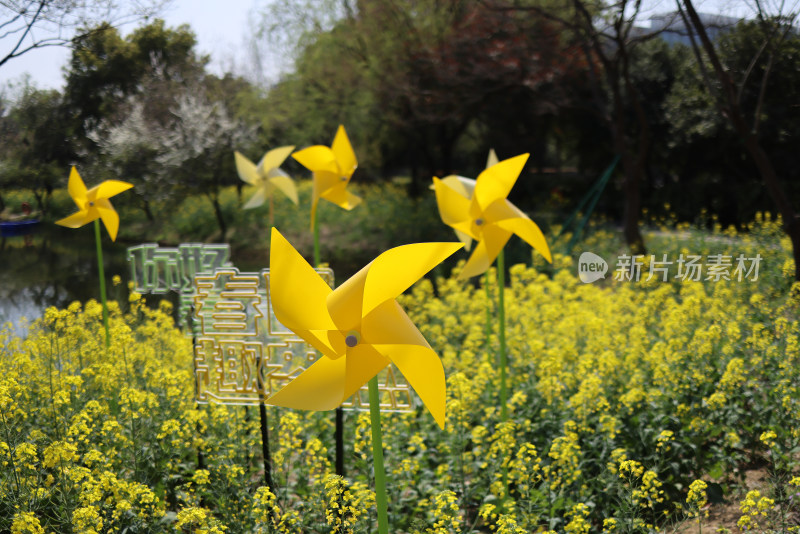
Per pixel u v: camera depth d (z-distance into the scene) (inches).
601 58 536.1
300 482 206.4
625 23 571.2
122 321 308.7
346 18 871.1
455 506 163.3
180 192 879.1
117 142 877.2
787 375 222.5
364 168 1043.9
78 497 168.1
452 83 730.2
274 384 218.7
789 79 494.9
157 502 168.4
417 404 259.4
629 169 538.3
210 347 214.5
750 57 482.0
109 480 164.4
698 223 646.5
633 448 214.8
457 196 221.3
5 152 909.8
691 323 276.7
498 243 212.1
